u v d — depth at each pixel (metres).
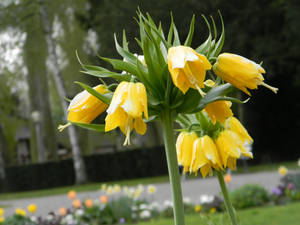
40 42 19.22
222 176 1.60
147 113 1.28
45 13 18.34
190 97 1.29
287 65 17.91
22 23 18.20
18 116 33.12
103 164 21.03
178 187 1.26
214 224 2.32
